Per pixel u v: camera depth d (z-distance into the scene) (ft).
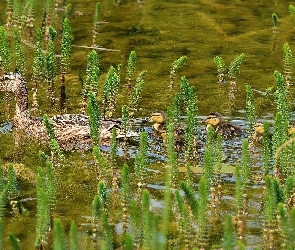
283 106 45.91
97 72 54.80
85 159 50.42
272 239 37.11
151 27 81.66
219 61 64.13
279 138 42.29
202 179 35.42
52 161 48.88
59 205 43.57
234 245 37.29
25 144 52.80
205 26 82.02
